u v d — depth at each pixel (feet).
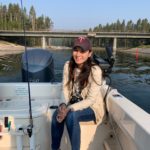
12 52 134.21
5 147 8.02
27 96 10.72
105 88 8.93
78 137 7.41
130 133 6.54
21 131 7.73
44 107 8.69
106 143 8.25
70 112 7.47
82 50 7.51
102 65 8.63
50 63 13.69
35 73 12.89
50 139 8.73
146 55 137.69
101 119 8.18
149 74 52.80
